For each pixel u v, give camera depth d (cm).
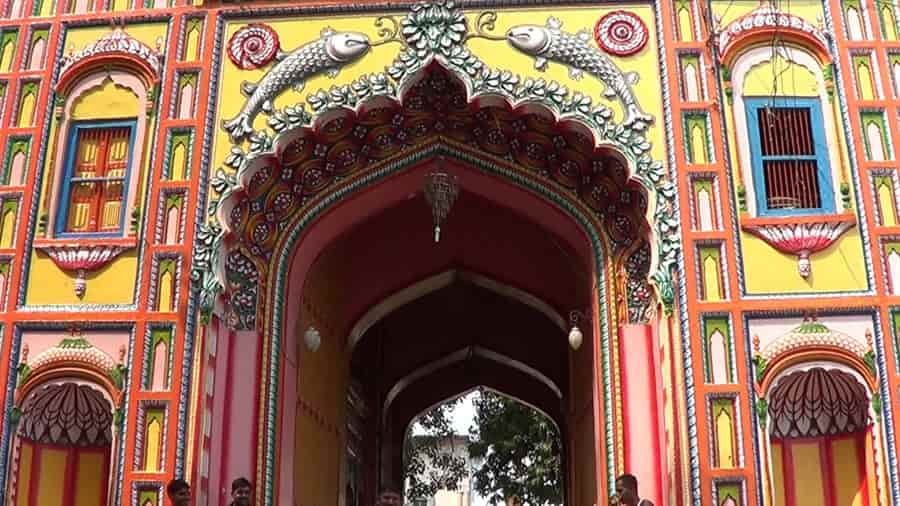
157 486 514
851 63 569
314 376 677
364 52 588
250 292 591
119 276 556
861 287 528
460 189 647
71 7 615
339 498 760
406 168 625
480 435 1379
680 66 577
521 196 627
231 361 577
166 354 538
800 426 549
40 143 584
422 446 1490
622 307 585
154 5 610
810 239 536
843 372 519
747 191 552
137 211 565
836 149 556
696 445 506
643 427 561
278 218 609
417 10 593
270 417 572
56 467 563
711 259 538
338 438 758
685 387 518
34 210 570
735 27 580
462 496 2139
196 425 525
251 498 525
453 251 759
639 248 593
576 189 610
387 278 773
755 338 523
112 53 599
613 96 573
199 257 552
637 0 593
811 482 538
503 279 773
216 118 581
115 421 528
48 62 602
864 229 536
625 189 591
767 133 563
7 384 538
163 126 580
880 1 583
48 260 561
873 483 509
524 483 1346
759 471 501
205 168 570
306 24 598
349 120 588
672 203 551
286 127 575
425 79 589
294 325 623
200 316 543
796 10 584
